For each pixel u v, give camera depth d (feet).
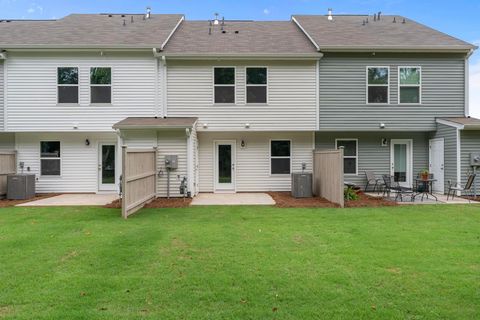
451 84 43.06
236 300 11.72
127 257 16.44
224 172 44.65
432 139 43.96
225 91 41.91
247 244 18.78
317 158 40.98
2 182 38.86
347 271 14.47
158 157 38.78
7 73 40.50
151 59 41.14
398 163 45.75
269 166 44.73
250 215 27.84
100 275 14.03
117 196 40.63
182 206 32.73
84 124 41.06
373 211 29.63
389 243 18.90
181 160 38.93
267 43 43.88
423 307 11.21
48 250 17.58
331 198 35.53
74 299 11.76
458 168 39.01
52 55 40.70
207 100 41.68
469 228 22.71
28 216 27.37
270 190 44.75
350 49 41.34
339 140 45.29
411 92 43.01
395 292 12.36
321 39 43.19
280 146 44.96
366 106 42.60
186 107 41.60
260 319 10.43
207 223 24.61
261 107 42.04
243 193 43.50
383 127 42.70
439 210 30.01
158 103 41.29
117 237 20.34
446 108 43.06
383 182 44.78
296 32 48.65
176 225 23.91
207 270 14.64
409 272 14.32
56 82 40.81
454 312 10.89
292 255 16.71
